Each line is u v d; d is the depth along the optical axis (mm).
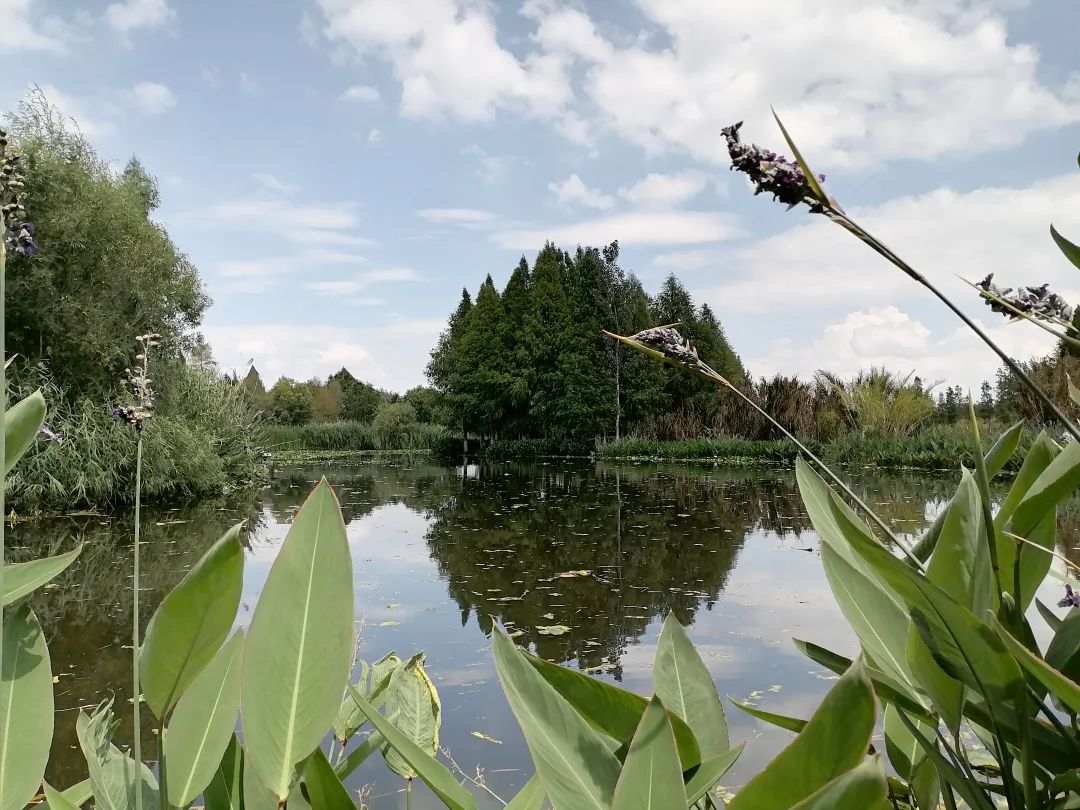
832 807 451
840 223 597
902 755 921
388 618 4707
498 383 28734
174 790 731
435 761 709
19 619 852
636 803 547
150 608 5012
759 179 602
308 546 717
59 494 9328
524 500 11906
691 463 20781
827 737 519
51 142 10883
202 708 787
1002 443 849
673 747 565
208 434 12648
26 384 9617
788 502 10898
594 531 8281
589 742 669
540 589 5492
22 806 768
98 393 10516
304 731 667
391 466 22312
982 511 686
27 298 10109
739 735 2740
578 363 25750
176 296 12258
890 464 16047
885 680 756
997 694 621
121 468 9969
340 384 45031
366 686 1229
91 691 3438
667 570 6086
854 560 910
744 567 6145
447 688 3398
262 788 786
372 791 2373
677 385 26078
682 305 26000
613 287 25625
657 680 873
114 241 10992
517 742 2768
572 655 3896
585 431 26203
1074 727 701
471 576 6000
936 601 574
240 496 12680
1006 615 757
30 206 10023
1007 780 674
